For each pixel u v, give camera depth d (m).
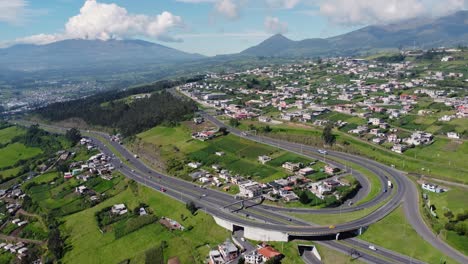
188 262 157.62
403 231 156.88
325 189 193.75
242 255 151.62
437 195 190.25
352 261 139.12
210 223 179.12
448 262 134.88
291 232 155.75
